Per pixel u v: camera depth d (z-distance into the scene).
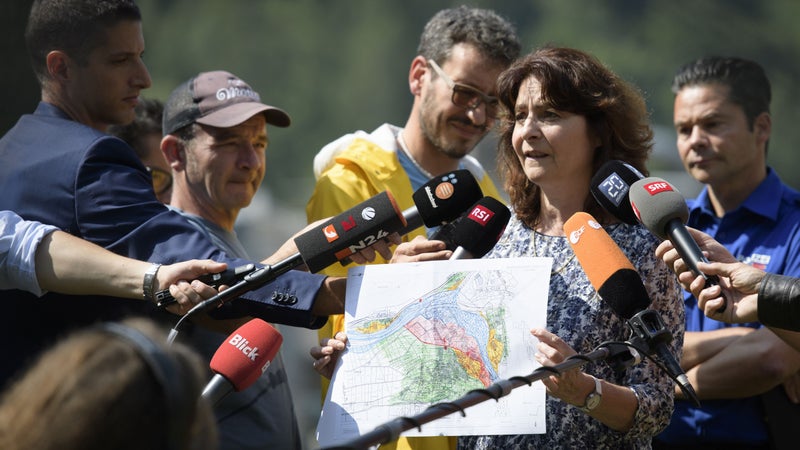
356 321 5.08
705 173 7.30
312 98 58.41
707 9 56.06
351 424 4.89
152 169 7.99
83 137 5.40
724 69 7.35
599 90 5.18
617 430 4.82
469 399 4.15
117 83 5.71
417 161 7.05
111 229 5.25
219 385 4.51
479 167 7.39
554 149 5.18
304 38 60.06
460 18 6.92
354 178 6.62
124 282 5.02
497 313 4.92
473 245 5.11
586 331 4.97
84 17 5.61
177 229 5.29
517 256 5.34
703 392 6.50
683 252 4.76
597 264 4.79
